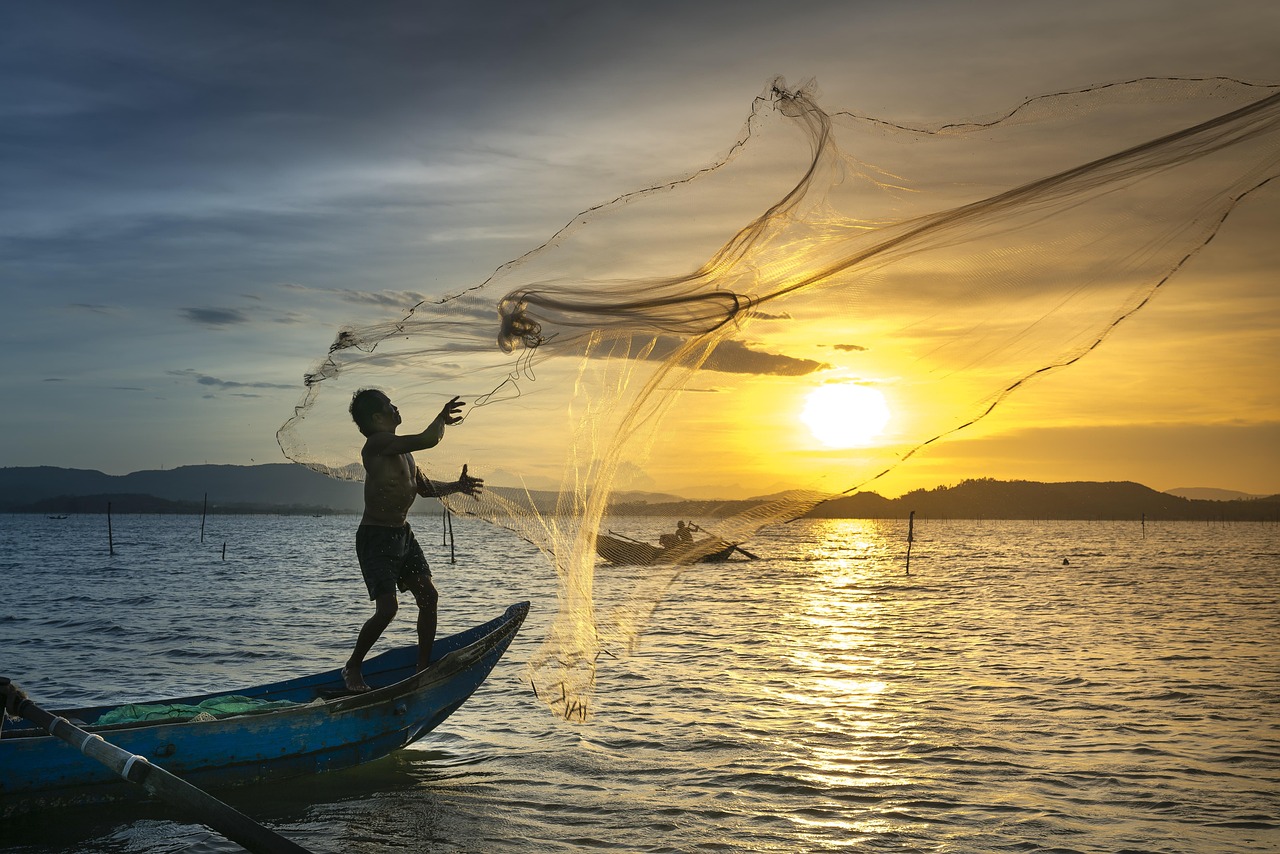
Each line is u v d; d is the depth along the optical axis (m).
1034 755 9.84
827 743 10.24
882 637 20.02
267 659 16.59
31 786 7.40
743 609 25.98
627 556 6.11
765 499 5.63
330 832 7.40
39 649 17.59
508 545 74.69
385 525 8.50
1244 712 12.13
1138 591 34.00
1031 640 19.70
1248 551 73.56
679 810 7.97
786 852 7.06
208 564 49.47
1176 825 7.72
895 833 7.49
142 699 12.67
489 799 8.22
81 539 85.56
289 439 7.83
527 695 12.41
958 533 128.38
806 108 5.33
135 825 7.54
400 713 8.87
